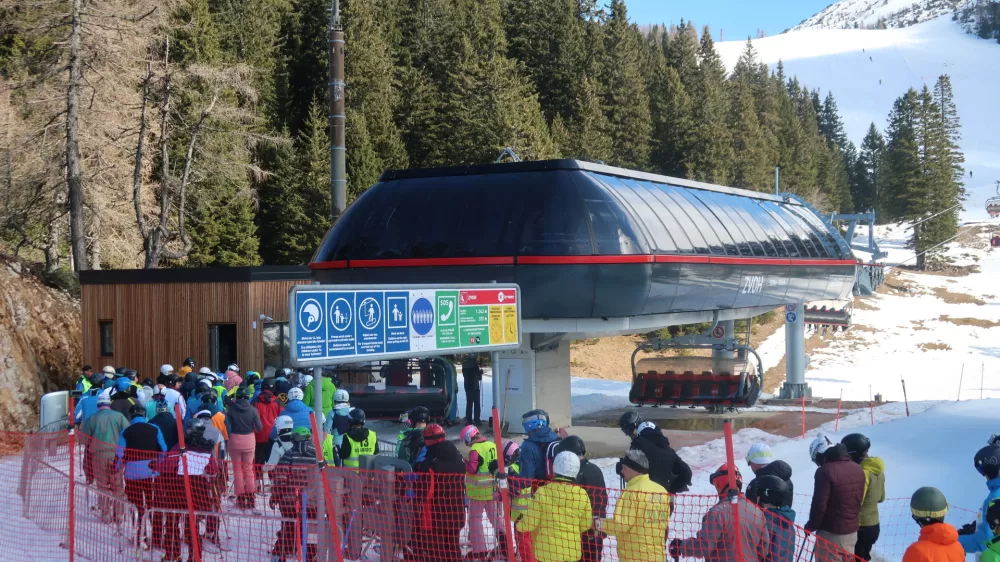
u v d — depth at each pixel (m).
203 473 9.67
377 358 9.30
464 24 75.19
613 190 18.02
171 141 39.72
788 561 6.48
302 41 68.94
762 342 66.88
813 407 24.69
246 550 9.61
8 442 17.03
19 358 22.44
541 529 6.65
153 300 23.12
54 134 32.66
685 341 23.39
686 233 19.67
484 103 60.31
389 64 67.81
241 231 50.91
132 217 39.22
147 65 34.84
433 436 8.73
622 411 24.52
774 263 23.58
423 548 8.55
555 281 16.78
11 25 34.78
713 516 6.25
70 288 30.12
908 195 103.56
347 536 8.61
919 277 93.56
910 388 50.59
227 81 36.31
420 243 17.53
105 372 15.57
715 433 19.47
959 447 15.66
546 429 8.77
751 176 90.44
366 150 56.28
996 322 73.06
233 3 62.94
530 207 17.14
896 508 11.56
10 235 39.56
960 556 5.80
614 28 84.31
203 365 22.48
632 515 6.44
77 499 11.88
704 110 84.69
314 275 18.84
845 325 30.02
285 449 9.92
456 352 10.55
